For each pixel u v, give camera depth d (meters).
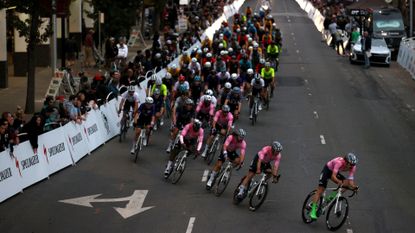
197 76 41.28
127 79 46.44
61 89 46.38
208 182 29.47
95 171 33.06
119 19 62.69
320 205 25.56
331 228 25.19
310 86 57.75
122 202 28.31
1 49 51.47
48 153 32.19
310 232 24.94
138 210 27.30
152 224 25.67
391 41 74.69
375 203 28.62
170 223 25.77
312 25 109.69
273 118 45.53
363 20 78.25
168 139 39.62
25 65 58.31
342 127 43.25
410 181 31.92
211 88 43.28
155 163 34.53
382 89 56.91
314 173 32.91
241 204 28.19
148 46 79.81
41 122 31.31
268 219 26.33
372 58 68.69
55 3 43.12
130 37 77.56
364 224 26.03
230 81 43.44
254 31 71.44
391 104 50.97
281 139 39.81
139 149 34.62
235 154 29.22
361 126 43.66
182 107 34.53
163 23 91.44
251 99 43.59
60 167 33.00
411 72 63.34
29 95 42.81
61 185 30.72
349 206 28.14
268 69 47.38
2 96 49.00
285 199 28.88
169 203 28.17
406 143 39.44
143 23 83.75
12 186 29.06
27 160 30.39
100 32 68.75
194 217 26.45
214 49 61.72
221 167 30.50
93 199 28.70
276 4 147.25
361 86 58.12
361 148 38.06
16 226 25.53
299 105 50.06
